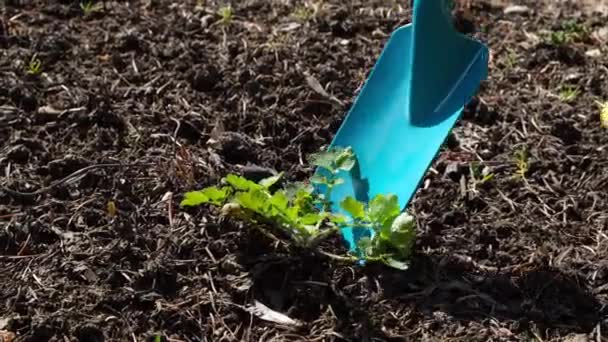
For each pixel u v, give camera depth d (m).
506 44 1.38
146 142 1.21
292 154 1.21
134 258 1.09
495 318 1.05
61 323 1.03
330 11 1.41
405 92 1.13
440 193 1.17
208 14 1.40
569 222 1.14
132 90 1.27
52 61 1.30
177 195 1.15
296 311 1.06
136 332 1.04
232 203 1.09
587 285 1.08
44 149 1.19
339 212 1.11
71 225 1.12
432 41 1.09
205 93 1.27
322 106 1.26
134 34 1.34
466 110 1.27
